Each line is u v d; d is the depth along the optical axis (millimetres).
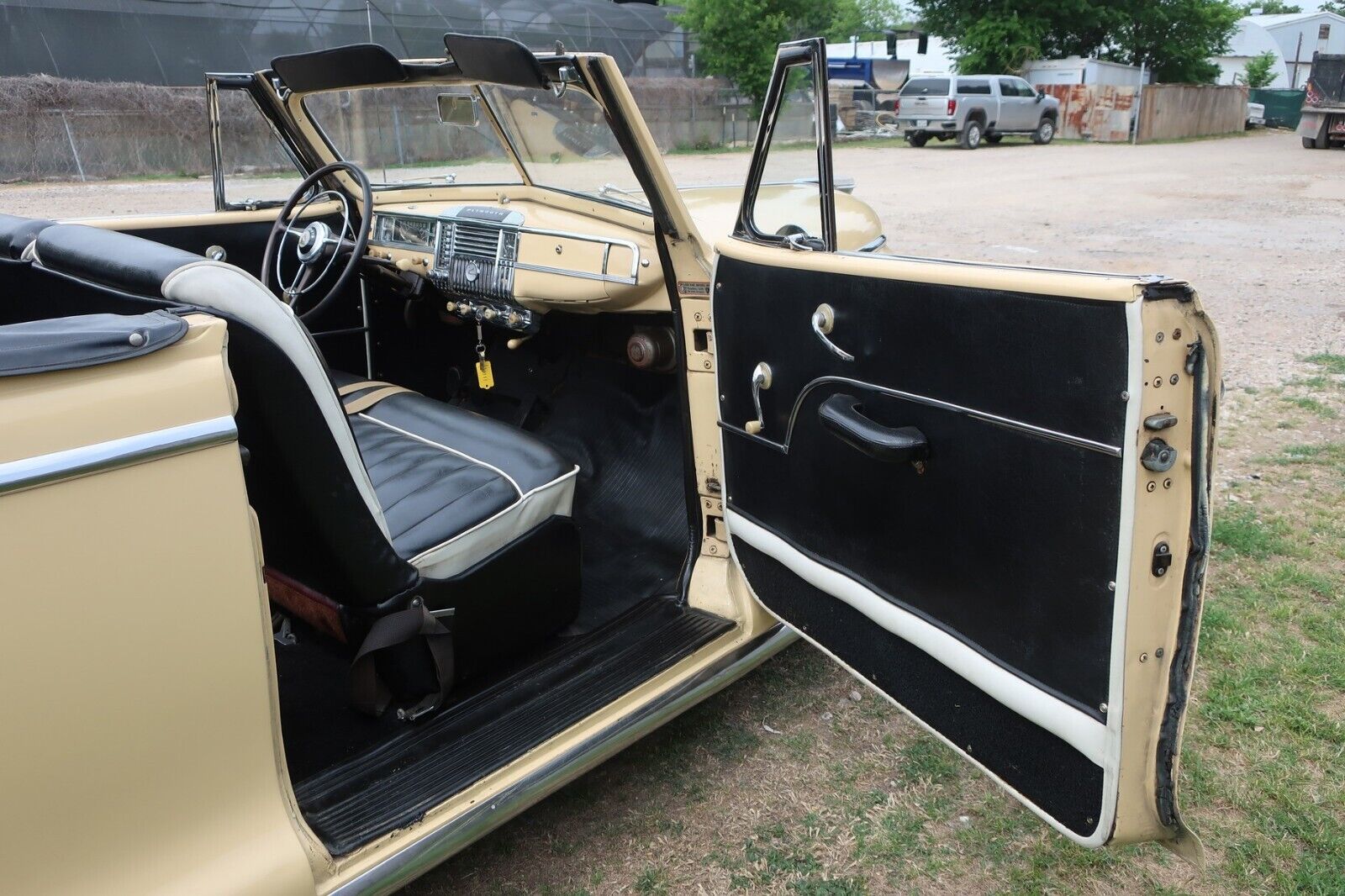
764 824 2219
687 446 2475
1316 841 2113
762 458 2072
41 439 1117
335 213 3350
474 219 2846
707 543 2512
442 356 3695
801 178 2102
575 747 1926
